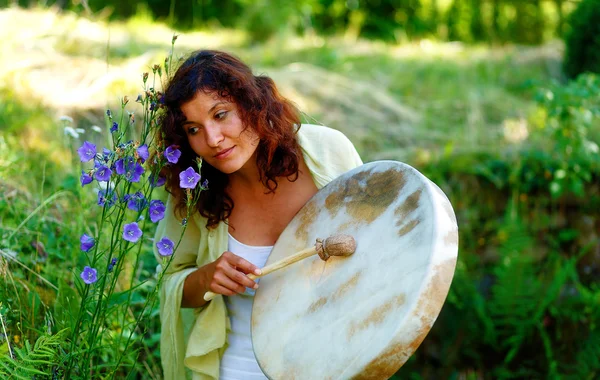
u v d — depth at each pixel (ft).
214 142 5.87
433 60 19.54
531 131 14.35
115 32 18.71
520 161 13.15
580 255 12.91
